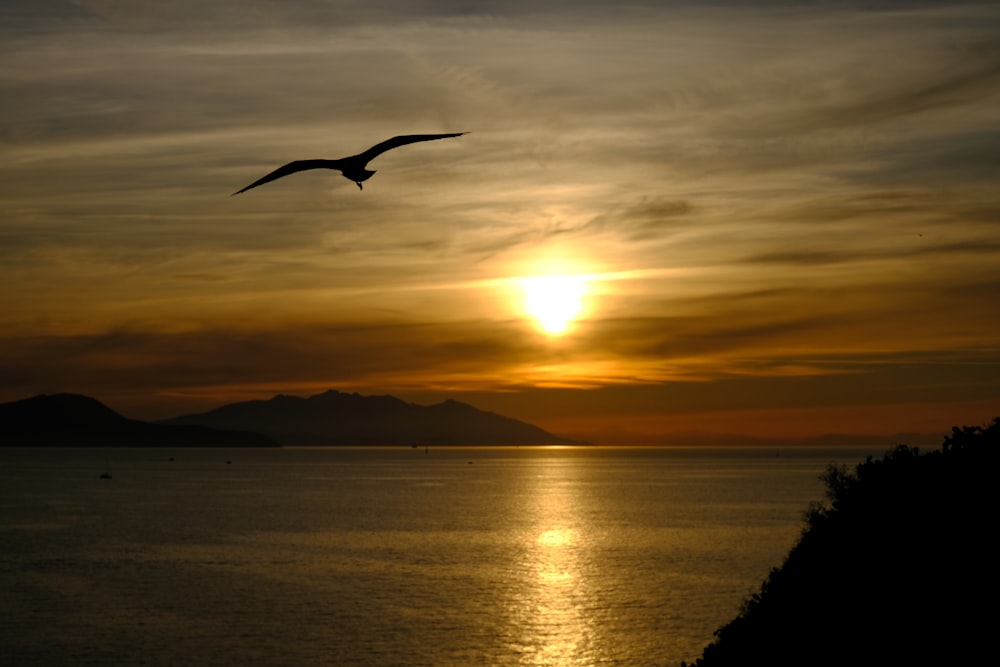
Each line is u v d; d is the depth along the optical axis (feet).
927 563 90.43
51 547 365.81
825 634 88.22
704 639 206.39
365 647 200.75
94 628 217.77
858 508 104.88
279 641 205.67
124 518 490.90
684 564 315.37
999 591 82.94
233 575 293.84
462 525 450.30
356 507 566.77
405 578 287.07
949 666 76.38
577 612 234.17
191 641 205.67
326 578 286.87
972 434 110.52
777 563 315.99
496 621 224.12
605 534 407.44
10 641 205.77
